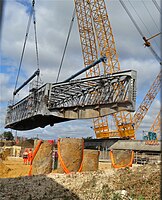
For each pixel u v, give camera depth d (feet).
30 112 203.00
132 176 43.16
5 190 40.47
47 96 182.50
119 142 220.23
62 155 61.46
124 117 245.86
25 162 128.77
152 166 48.85
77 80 176.45
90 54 247.09
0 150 210.18
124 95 155.94
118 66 243.60
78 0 252.21
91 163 69.82
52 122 224.94
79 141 62.90
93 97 173.47
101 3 257.14
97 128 253.65
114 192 36.40
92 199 35.81
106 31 252.01
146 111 282.56
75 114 181.37
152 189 36.29
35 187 41.78
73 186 41.14
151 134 264.52
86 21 252.01
